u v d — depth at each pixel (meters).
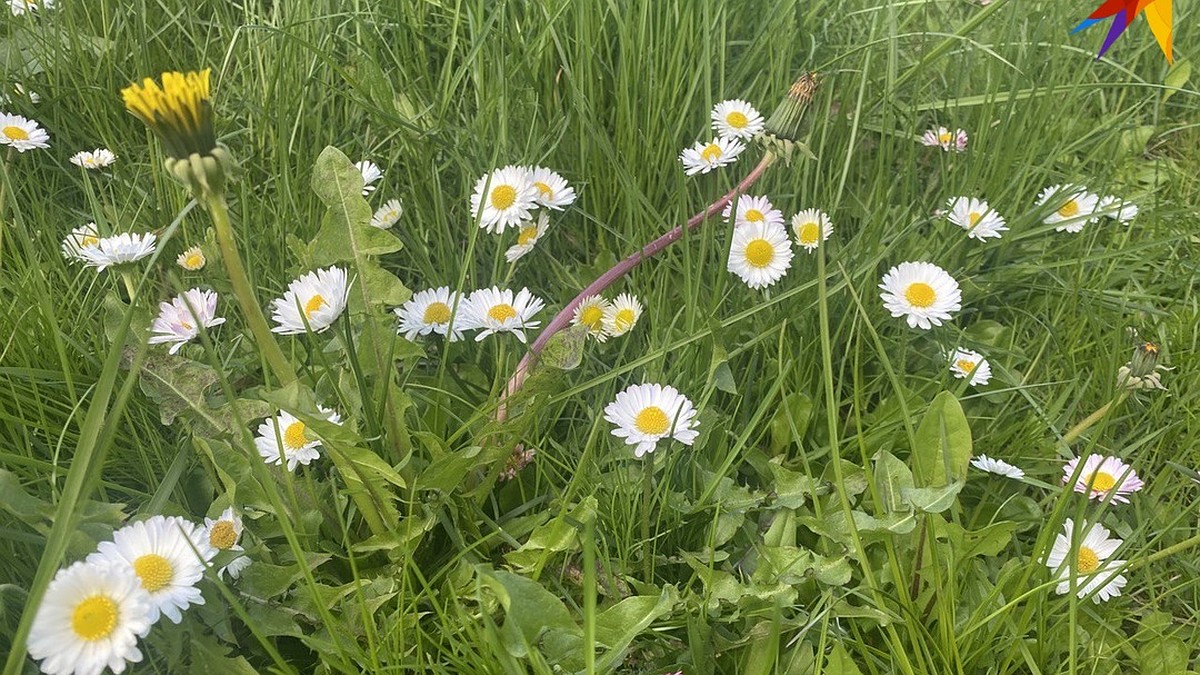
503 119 0.25
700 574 0.16
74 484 0.11
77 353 0.20
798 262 0.23
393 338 0.16
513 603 0.14
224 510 0.16
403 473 0.16
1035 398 0.22
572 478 0.18
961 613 0.17
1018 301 0.25
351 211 0.17
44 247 0.22
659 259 0.23
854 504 0.18
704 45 0.25
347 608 0.15
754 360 0.20
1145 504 0.20
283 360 0.14
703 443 0.18
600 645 0.14
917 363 0.23
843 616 0.16
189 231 0.24
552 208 0.22
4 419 0.18
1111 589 0.16
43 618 0.12
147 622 0.12
